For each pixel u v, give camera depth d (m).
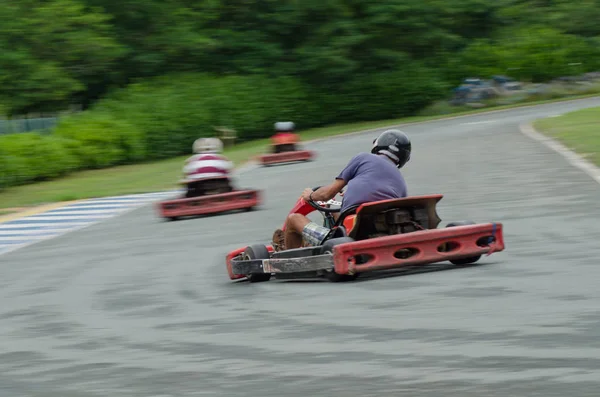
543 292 6.89
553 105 51.78
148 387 5.31
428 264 8.95
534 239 9.97
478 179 17.61
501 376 4.83
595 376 4.68
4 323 8.07
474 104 56.97
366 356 5.51
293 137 31.25
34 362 6.30
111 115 41.47
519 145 25.23
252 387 5.10
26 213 20.83
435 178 18.69
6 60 39.06
